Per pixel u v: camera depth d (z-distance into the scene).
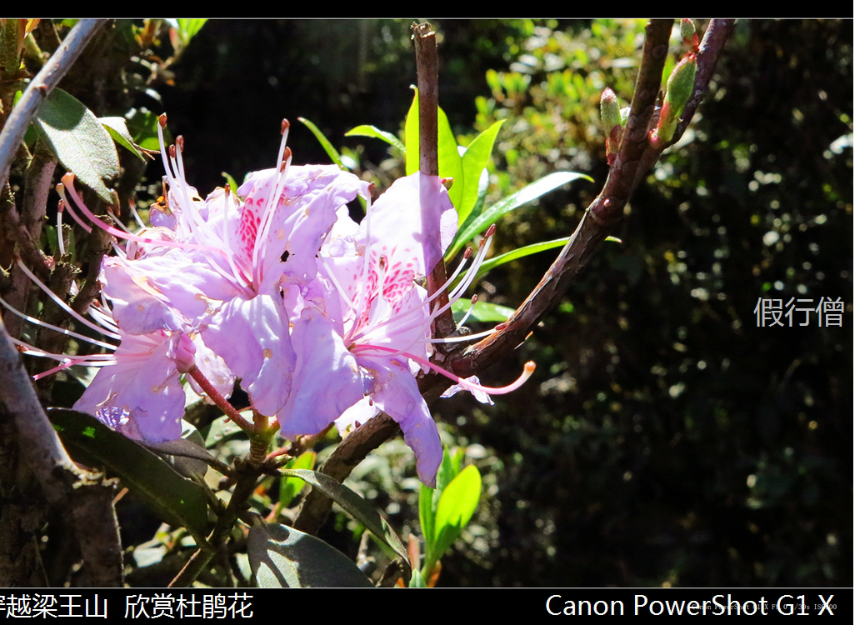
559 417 0.88
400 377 0.19
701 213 0.74
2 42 0.19
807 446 0.71
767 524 0.76
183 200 0.20
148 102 0.44
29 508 0.21
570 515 0.85
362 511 0.21
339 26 1.38
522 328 0.20
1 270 0.21
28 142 0.22
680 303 0.74
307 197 0.20
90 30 0.17
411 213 0.21
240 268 0.20
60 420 0.21
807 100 0.69
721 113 0.71
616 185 0.18
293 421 0.17
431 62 0.20
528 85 0.95
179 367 0.19
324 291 0.19
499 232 0.77
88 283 0.21
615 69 0.80
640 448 0.80
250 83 1.32
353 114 1.44
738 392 0.74
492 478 0.92
